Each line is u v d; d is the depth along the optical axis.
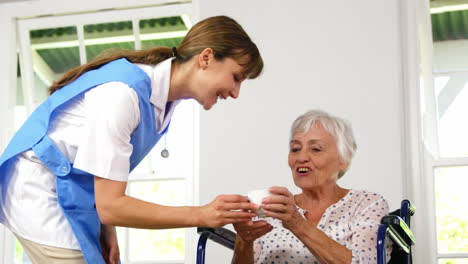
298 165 2.38
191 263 3.39
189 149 3.57
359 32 3.28
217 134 3.34
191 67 1.86
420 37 3.35
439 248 3.17
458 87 3.30
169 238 3.57
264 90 3.33
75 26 3.88
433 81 3.32
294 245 2.30
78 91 1.78
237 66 1.87
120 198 1.72
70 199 1.78
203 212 1.77
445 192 3.20
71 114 1.80
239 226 2.05
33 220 1.77
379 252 1.88
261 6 3.41
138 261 3.55
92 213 1.81
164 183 3.60
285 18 3.37
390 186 3.10
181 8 3.71
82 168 1.71
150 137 1.89
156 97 1.83
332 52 3.29
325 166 2.36
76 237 1.77
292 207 1.98
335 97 3.24
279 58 3.34
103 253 2.03
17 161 1.82
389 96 3.19
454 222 3.18
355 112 3.21
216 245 3.25
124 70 1.79
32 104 3.92
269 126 3.29
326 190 2.39
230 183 3.29
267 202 1.91
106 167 1.71
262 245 2.35
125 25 3.82
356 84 3.23
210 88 1.86
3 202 1.83
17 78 3.94
